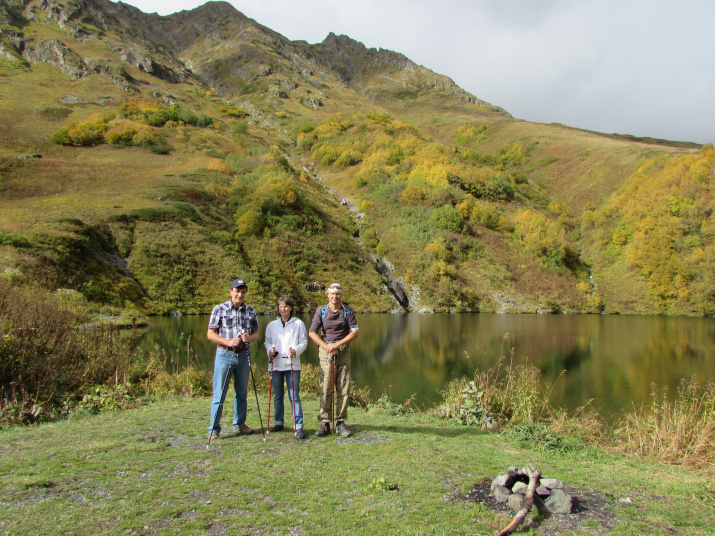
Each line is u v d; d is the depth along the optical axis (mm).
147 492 3762
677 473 5594
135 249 35375
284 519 3414
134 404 8211
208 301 34656
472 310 46125
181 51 174000
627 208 60094
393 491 4102
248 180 52062
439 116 141125
